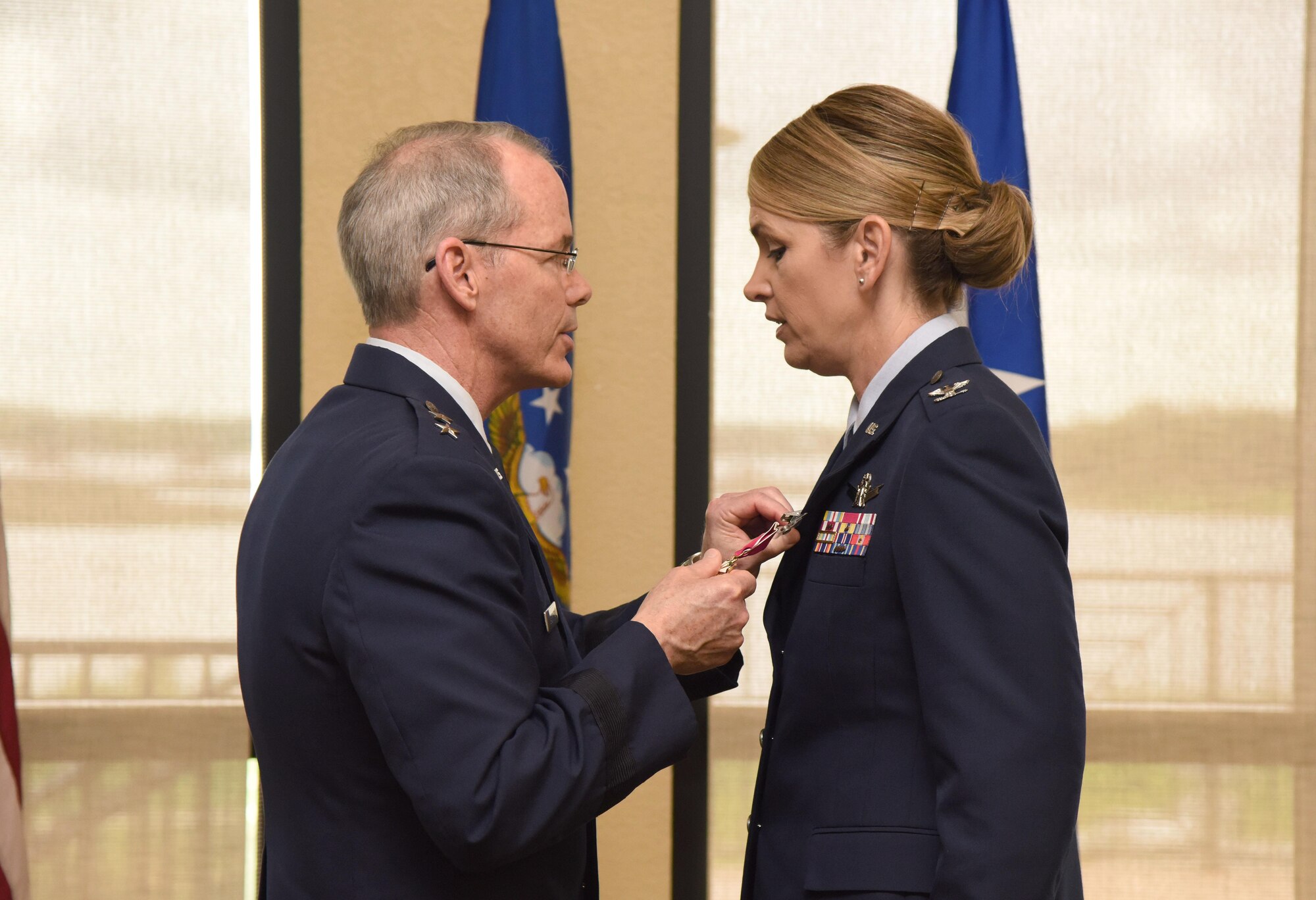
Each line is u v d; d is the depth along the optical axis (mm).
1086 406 7602
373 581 3242
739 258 7602
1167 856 7676
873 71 7559
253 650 3605
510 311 3889
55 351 7449
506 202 3871
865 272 4012
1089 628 7656
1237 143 7547
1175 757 7656
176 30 7441
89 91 7430
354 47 7465
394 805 3461
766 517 4738
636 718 3455
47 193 7422
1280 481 7590
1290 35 7516
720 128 7570
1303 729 7613
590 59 7508
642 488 7570
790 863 3963
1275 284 7562
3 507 7449
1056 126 7559
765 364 7613
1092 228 7578
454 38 7473
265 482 3895
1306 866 7633
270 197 7496
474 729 3121
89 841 7527
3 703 6984
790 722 4035
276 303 7527
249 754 7590
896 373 4020
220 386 7527
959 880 3350
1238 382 7590
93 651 7516
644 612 3725
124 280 7473
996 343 6930
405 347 3865
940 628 3518
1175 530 7625
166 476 7527
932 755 3568
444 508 3324
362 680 3193
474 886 3510
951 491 3594
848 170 4012
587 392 7547
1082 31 7551
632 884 7559
